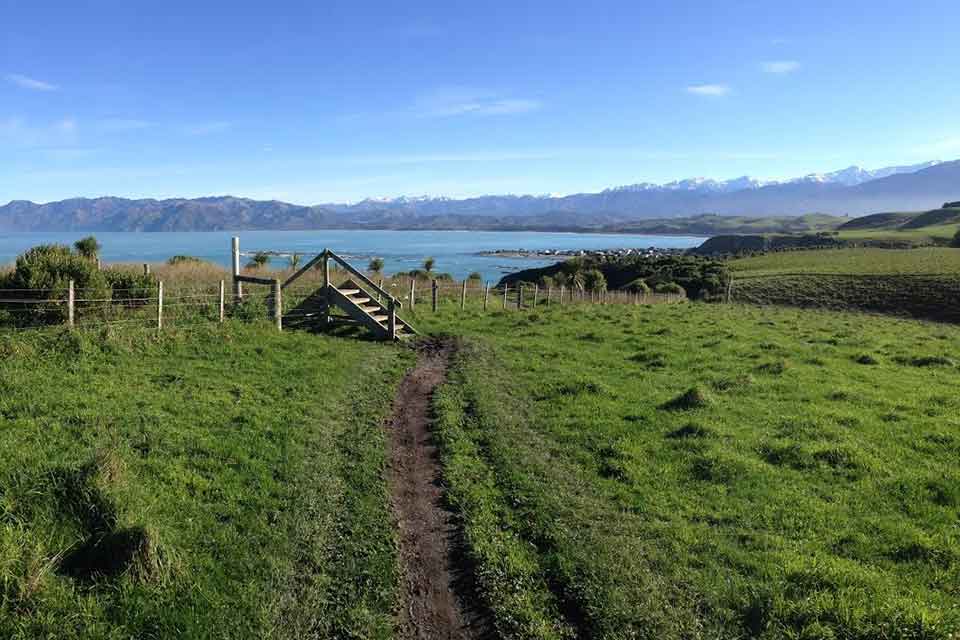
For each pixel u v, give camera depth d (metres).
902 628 6.08
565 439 12.11
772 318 33.53
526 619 6.75
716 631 6.49
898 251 87.00
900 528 8.41
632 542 8.24
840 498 9.46
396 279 39.78
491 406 13.93
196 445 10.11
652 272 87.25
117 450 9.01
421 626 6.75
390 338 21.77
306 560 7.64
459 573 7.70
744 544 8.20
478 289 43.91
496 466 10.66
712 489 9.84
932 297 48.91
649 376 17.22
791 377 17.00
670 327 26.62
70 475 8.05
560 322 27.47
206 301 21.30
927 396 15.04
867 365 19.27
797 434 12.12
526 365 18.33
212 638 6.20
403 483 10.03
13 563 6.58
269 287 26.08
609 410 13.78
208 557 7.36
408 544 8.27
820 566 7.35
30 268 17.61
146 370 14.07
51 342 14.49
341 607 6.87
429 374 17.33
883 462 10.73
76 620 6.22
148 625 6.30
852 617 6.32
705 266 83.88
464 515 8.95
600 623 6.68
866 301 51.22
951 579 7.19
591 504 9.35
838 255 87.94
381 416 13.17
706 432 12.06
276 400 13.11
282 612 6.71
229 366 15.36
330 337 20.67
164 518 7.91
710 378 16.91
